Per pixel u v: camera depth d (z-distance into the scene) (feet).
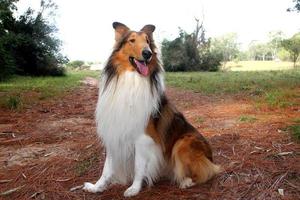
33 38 35.86
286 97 14.78
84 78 35.40
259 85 21.01
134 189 5.77
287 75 30.30
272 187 5.75
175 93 18.86
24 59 35.86
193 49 48.57
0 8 30.73
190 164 5.86
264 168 6.41
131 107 5.45
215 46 72.08
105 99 5.63
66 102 15.85
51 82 27.35
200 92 19.07
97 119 5.81
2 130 10.25
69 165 7.20
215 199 5.55
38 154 8.00
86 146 8.38
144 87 5.52
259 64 74.95
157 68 5.76
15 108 13.75
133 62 5.49
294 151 7.14
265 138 8.20
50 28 36.76
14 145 8.75
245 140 8.17
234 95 17.02
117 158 5.83
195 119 11.14
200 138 6.09
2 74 29.19
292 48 53.26
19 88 21.57
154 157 5.74
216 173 6.20
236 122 10.37
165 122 5.82
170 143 5.94
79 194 5.99
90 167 7.09
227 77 30.32
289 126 9.08
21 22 35.58
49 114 12.78
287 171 6.20
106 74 5.74
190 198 5.62
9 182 6.49
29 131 10.16
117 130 5.54
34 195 5.96
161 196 5.71
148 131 5.61
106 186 6.04
